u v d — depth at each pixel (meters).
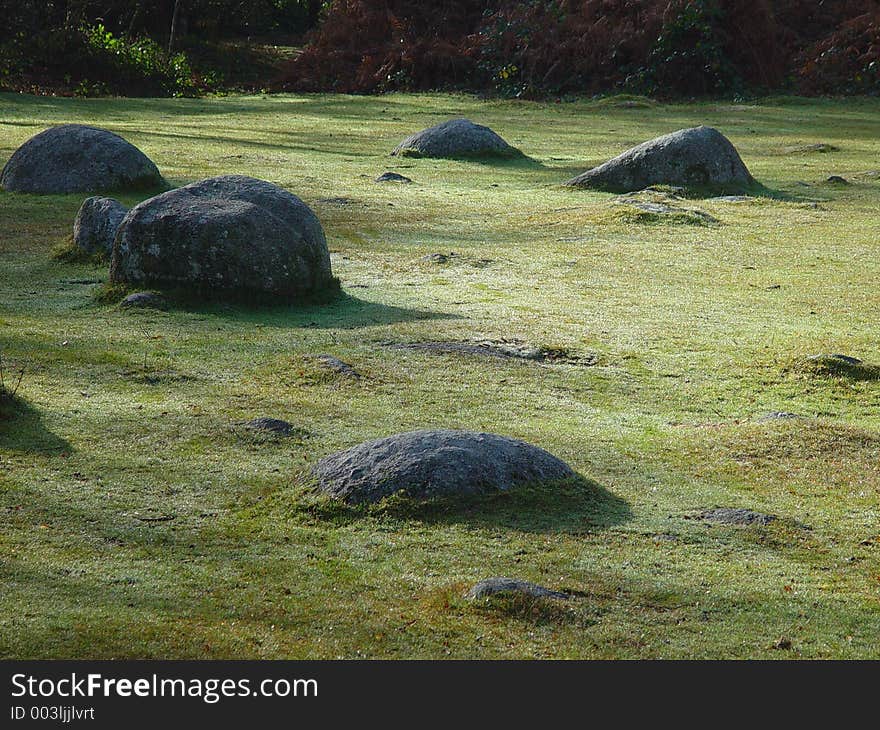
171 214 11.95
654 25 44.47
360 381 9.40
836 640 5.18
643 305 12.97
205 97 43.62
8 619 5.10
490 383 9.61
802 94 43.28
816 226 18.64
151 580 5.57
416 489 6.40
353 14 49.41
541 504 6.49
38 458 7.22
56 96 40.75
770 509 6.83
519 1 48.25
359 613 5.27
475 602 5.34
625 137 32.16
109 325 11.07
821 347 11.02
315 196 20.56
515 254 16.11
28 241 15.83
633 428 8.52
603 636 5.12
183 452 7.43
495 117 37.16
